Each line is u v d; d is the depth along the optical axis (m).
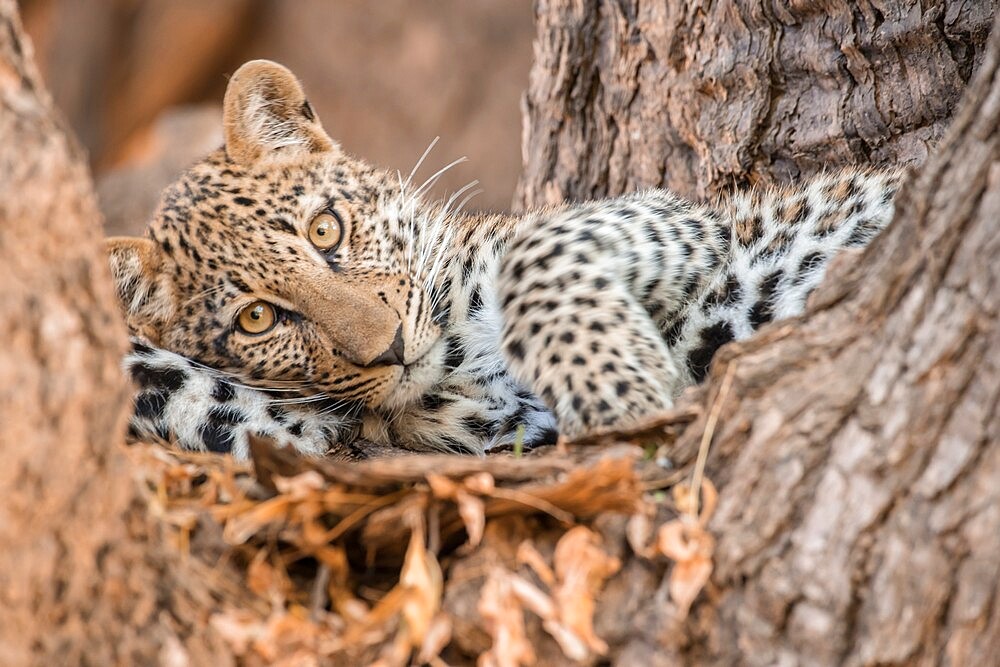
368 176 8.88
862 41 8.26
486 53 24.70
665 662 5.18
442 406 8.40
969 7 7.90
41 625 4.57
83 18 25.23
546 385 6.84
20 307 4.50
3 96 4.66
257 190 8.48
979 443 5.00
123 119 26.05
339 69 25.17
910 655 5.05
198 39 25.88
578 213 7.77
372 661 5.12
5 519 4.45
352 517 5.40
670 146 9.36
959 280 5.11
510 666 5.09
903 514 5.07
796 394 5.39
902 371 5.17
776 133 8.77
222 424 7.84
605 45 9.56
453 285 8.52
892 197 7.66
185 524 5.48
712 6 8.83
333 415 8.20
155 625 4.87
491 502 5.33
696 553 5.20
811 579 5.10
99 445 4.73
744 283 7.91
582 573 5.23
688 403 5.86
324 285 8.09
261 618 5.23
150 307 8.35
